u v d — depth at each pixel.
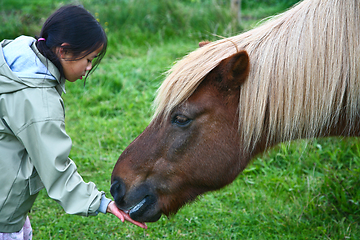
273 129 1.88
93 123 4.36
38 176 1.81
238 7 7.24
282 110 1.86
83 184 1.76
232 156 1.94
